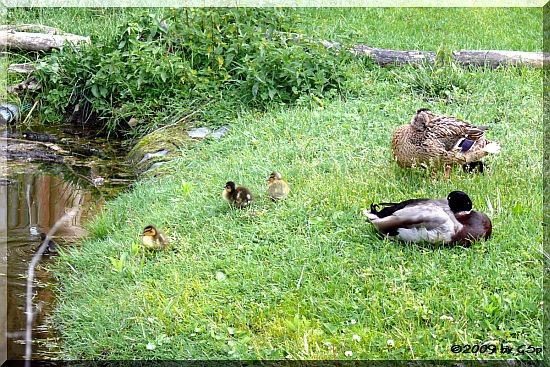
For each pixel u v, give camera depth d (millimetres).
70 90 18719
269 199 12375
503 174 12484
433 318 9406
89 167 16109
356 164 13297
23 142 17406
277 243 11281
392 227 10688
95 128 18375
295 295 10078
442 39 20422
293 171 13305
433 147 12062
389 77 17703
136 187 14477
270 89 16953
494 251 10445
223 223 11961
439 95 16781
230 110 16922
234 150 14969
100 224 12953
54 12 22172
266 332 9500
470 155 12164
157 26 18578
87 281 11281
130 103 17750
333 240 11055
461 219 10602
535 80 17141
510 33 20938
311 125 15234
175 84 17859
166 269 10984
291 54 17219
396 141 12414
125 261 11453
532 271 10086
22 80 19188
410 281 10078
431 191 12008
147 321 9961
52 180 15383
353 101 16547
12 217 13727
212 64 18156
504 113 15539
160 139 16203
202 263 10992
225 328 9688
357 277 10234
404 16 22219
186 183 13148
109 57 18375
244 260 10953
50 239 12766
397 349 9000
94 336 10031
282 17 18641
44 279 11641
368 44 19891
